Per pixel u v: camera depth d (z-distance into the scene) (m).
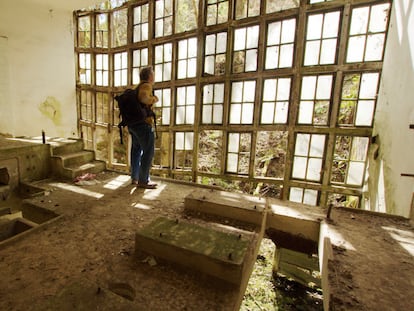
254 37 3.31
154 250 1.35
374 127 2.74
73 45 5.01
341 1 2.69
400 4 2.30
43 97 4.75
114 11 4.57
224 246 1.29
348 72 2.80
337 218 1.88
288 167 3.29
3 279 1.14
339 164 3.20
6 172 2.62
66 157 3.06
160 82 4.19
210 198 2.12
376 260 1.26
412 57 2.00
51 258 1.33
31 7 4.40
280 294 2.91
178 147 4.23
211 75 3.73
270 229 2.09
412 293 1.00
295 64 3.03
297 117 3.18
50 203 2.18
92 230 1.69
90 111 5.19
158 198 2.40
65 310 0.84
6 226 1.79
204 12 3.61
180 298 1.08
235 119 3.63
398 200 2.07
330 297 0.97
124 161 5.30
